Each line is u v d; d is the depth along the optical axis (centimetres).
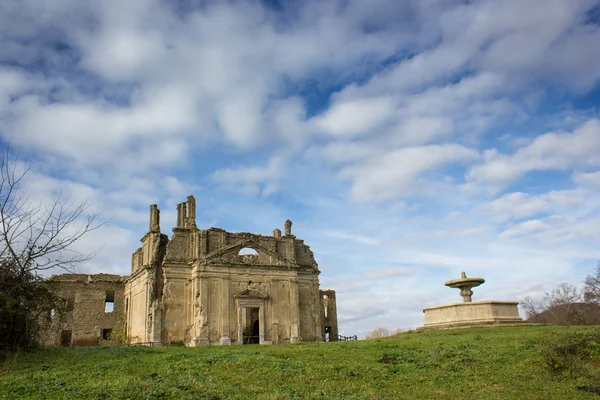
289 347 3300
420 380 2084
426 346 2892
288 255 5506
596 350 2205
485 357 2430
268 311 5191
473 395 1828
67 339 5853
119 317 6047
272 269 5322
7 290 2480
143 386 1845
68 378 2030
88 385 1880
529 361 2272
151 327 4841
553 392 1820
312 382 2047
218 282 5031
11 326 2519
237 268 5153
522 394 1812
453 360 2414
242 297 5075
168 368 2284
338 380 2091
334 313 6706
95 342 5847
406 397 1814
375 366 2347
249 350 3061
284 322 5238
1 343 2527
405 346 2966
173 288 4966
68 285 5934
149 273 5128
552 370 2080
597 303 5919
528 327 3559
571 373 2025
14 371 2195
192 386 1894
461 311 3994
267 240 5453
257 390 1877
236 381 2039
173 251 5069
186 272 5062
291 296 5331
